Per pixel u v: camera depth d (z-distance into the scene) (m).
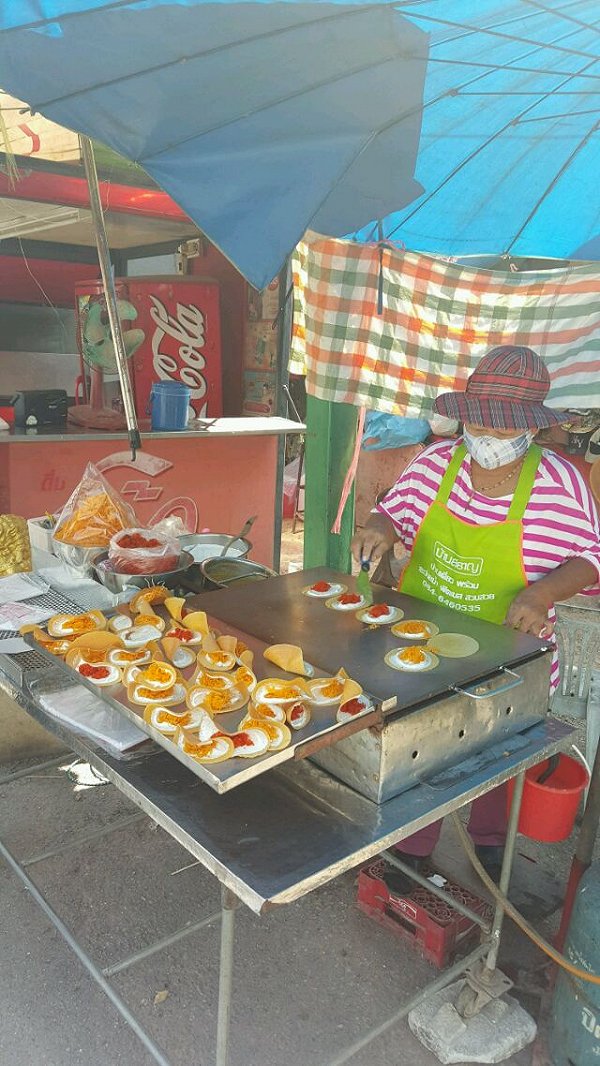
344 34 1.54
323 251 3.93
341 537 4.98
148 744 1.68
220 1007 1.50
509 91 1.92
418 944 2.40
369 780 1.51
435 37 1.58
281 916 2.54
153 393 4.10
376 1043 2.09
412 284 3.87
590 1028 1.83
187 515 4.54
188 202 1.84
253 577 2.40
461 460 2.25
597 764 2.07
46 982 2.26
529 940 2.44
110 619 1.93
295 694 1.49
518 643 1.81
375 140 2.01
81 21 1.45
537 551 2.15
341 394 4.11
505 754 1.69
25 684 1.84
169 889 2.65
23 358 4.86
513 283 3.75
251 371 5.05
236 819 1.47
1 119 2.69
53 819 2.96
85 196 3.87
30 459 3.91
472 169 2.53
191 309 4.64
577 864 2.17
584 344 3.69
